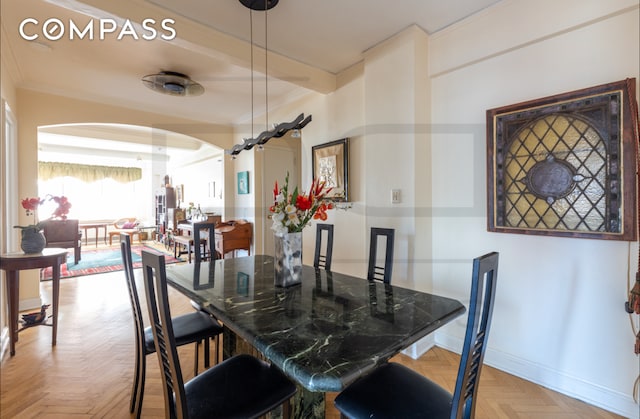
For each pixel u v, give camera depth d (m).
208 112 4.72
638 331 1.66
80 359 2.30
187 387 1.21
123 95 3.94
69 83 3.52
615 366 1.74
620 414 1.72
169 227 7.23
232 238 4.79
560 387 1.92
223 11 2.22
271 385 1.23
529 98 2.02
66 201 2.90
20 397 1.86
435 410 1.08
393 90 2.59
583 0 1.77
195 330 1.82
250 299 1.57
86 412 1.74
